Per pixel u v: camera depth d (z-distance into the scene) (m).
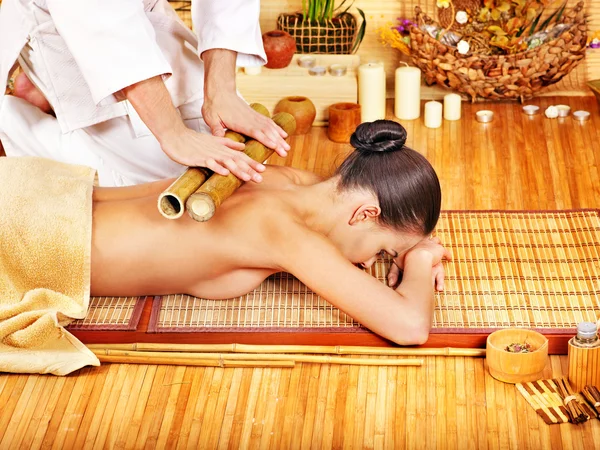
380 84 3.82
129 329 2.38
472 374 2.29
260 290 2.52
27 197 2.33
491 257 2.65
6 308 2.32
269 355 2.34
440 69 3.78
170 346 2.36
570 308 2.42
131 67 2.34
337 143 3.70
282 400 2.22
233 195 2.32
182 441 2.11
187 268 2.37
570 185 3.28
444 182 3.34
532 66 3.72
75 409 2.21
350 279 2.23
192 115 2.98
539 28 3.88
